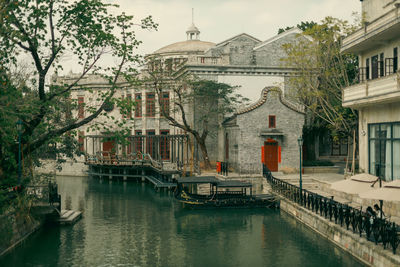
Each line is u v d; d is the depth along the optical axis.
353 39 23.17
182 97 40.00
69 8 17.92
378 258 13.92
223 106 37.78
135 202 30.50
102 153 47.44
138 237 20.44
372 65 23.59
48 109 18.73
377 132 22.47
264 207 27.03
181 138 39.41
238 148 34.16
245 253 17.61
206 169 37.81
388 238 13.68
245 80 39.47
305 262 16.14
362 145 24.22
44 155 25.06
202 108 38.72
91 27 17.98
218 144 39.38
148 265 16.33
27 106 15.96
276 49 40.75
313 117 37.44
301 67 32.44
